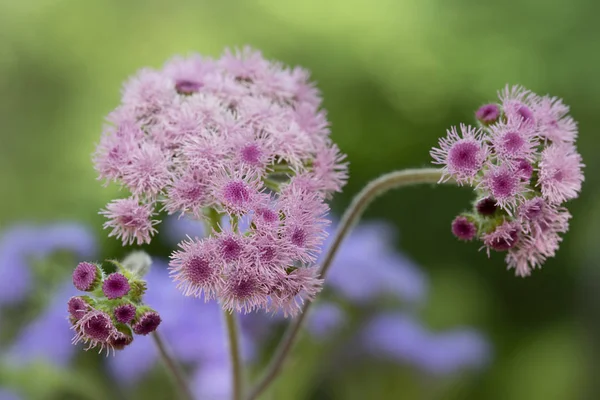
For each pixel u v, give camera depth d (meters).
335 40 0.99
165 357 0.39
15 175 0.99
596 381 0.89
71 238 0.49
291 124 0.36
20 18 1.03
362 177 0.96
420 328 0.53
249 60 0.38
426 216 0.91
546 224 0.35
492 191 0.34
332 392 0.55
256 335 0.46
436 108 0.98
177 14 1.03
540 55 1.00
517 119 0.35
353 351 0.49
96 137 0.98
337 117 0.98
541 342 0.91
